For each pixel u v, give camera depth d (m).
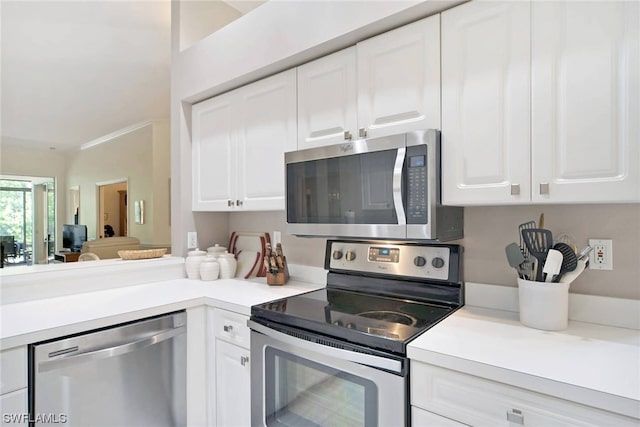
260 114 1.97
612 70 1.03
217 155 2.21
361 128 1.54
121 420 1.50
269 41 1.81
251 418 1.54
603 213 1.29
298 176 1.70
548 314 1.22
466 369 0.99
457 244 1.58
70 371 1.36
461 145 1.29
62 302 1.68
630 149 1.00
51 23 2.70
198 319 1.78
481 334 1.19
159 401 1.62
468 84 1.28
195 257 2.29
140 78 3.72
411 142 1.34
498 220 1.51
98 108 4.63
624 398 0.79
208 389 1.79
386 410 1.12
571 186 1.09
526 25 1.17
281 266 2.06
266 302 1.64
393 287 1.70
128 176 5.70
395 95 1.45
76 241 6.43
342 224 1.54
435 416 1.05
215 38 2.10
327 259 1.94
